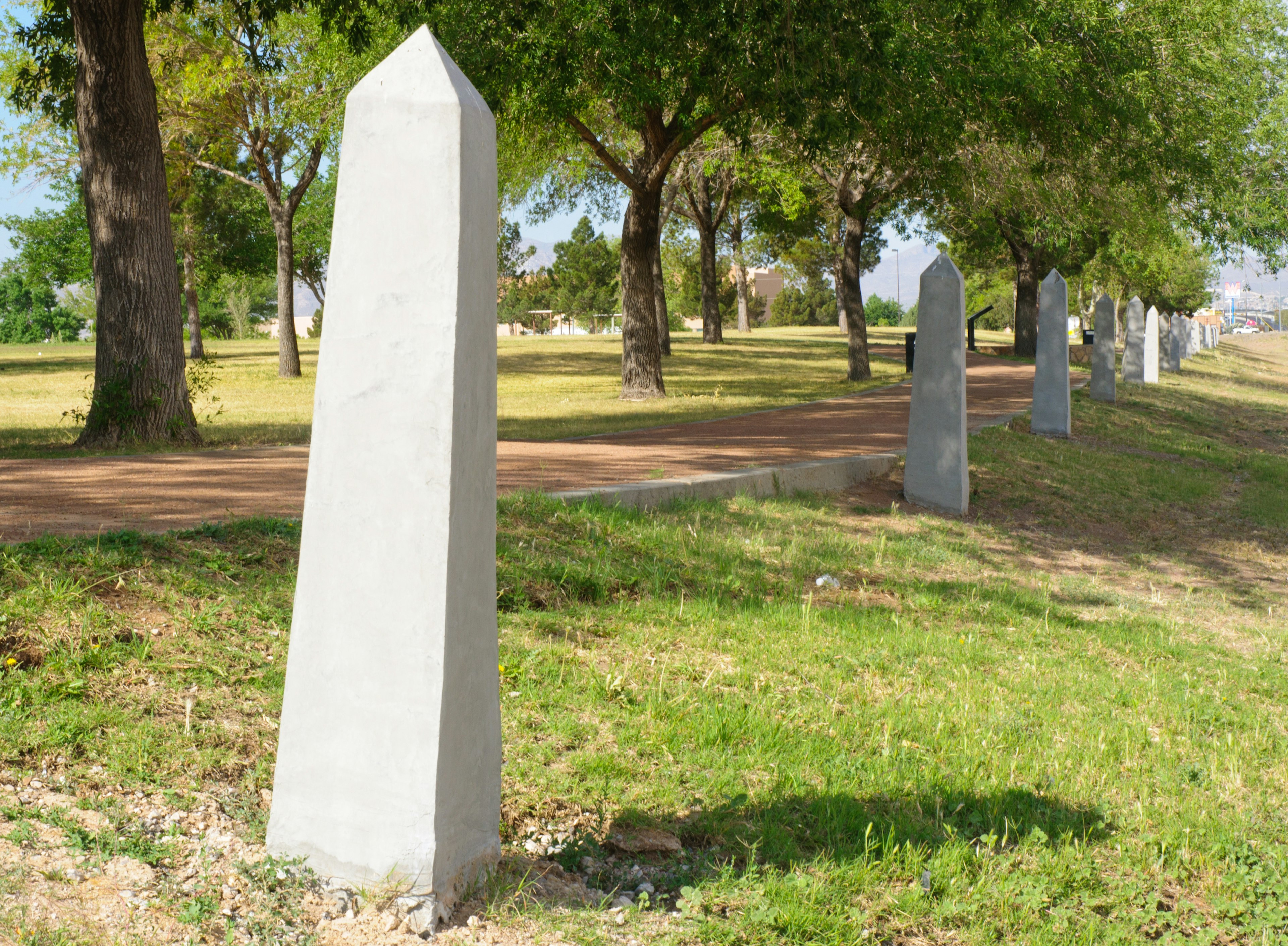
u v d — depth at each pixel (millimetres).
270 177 30156
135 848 3145
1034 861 3887
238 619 4977
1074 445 17719
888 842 3770
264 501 7820
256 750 3912
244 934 2830
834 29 14305
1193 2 20391
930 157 20094
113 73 13016
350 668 3041
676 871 3564
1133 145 19828
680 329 88125
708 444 14625
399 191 2916
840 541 9594
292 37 25250
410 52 2949
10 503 7395
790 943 3127
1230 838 4375
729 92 17922
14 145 26969
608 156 22031
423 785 2969
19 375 32406
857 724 5223
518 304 96500
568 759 4289
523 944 2949
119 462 10961
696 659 5875
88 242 38094
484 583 3145
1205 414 26000
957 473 12000
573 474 10531
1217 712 6332
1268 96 24062
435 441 2910
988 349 43406
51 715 3822
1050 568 10578
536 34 16500
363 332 2965
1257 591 10555
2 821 3141
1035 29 17719
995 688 6238
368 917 2953
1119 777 5043
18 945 2539
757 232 44906
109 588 4934
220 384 28438
